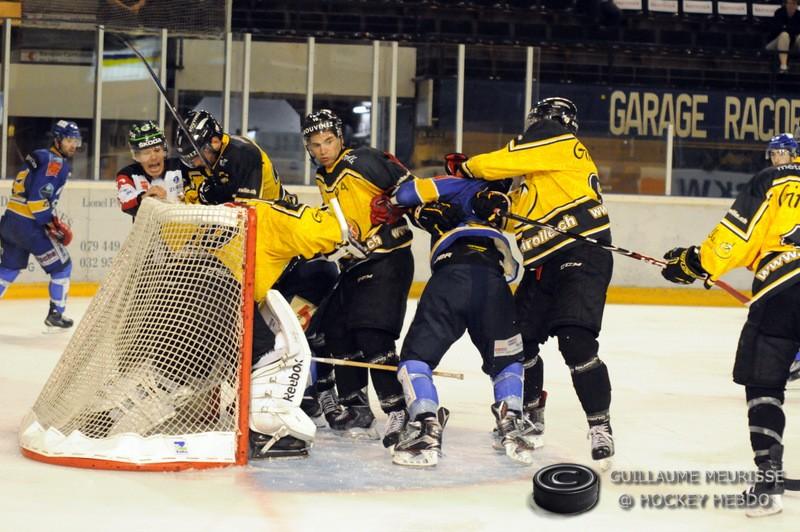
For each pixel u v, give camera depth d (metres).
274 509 10.70
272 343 12.94
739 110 35.34
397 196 13.28
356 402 14.36
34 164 23.38
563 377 20.11
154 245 12.92
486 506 11.07
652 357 23.08
